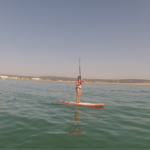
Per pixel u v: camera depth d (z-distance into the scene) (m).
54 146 4.82
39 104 11.86
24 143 4.97
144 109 10.71
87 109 10.53
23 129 6.21
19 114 8.55
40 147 4.74
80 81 12.55
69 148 4.71
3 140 5.14
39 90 24.22
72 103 12.33
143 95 20.09
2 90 21.78
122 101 14.25
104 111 9.98
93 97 16.94
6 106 10.66
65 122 7.33
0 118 7.68
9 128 6.28
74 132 6.03
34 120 7.49
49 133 5.85
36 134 5.72
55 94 19.23
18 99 13.98
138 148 4.80
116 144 5.04
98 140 5.32
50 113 9.05
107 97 17.12
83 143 5.07
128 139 5.46
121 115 8.95
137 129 6.52
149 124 7.23
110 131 6.22
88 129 6.41
